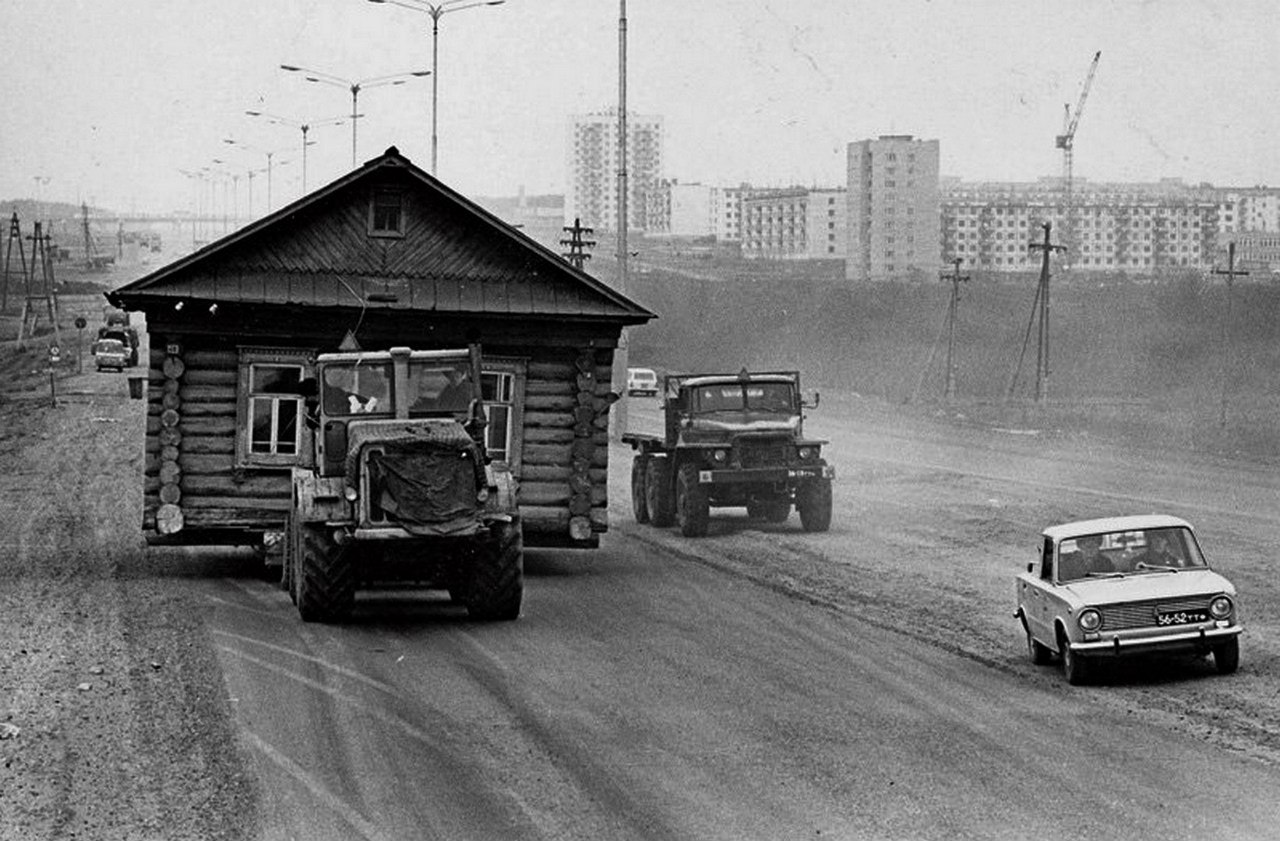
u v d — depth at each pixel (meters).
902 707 18.36
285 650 22.17
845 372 110.25
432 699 18.84
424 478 24.31
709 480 37.19
